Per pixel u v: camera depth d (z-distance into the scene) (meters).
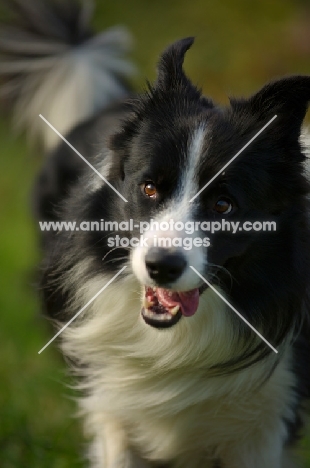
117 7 17.61
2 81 7.32
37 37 7.25
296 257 4.13
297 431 4.47
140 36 16.80
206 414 4.33
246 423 4.27
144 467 4.57
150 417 4.40
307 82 3.99
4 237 9.80
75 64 7.00
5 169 12.46
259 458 4.35
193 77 15.45
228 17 17.05
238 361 4.21
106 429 4.57
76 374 4.70
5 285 8.10
